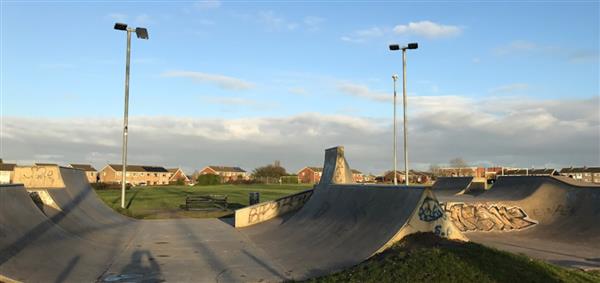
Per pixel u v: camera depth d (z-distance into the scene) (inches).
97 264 426.3
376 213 467.5
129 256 480.7
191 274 392.8
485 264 313.4
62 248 443.5
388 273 316.8
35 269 351.9
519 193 856.3
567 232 614.9
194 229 745.6
